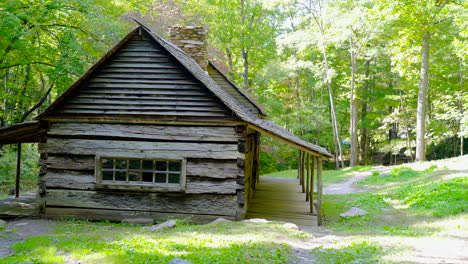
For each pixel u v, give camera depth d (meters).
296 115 30.52
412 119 30.31
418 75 23.91
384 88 32.94
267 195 14.05
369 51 25.14
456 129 27.05
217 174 9.34
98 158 9.56
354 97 27.11
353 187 17.25
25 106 21.58
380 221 9.66
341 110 34.94
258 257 5.24
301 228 8.96
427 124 28.36
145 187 9.45
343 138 37.00
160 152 9.48
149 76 9.61
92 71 9.53
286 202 12.68
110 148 9.57
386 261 4.89
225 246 5.84
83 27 16.58
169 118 9.44
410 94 29.11
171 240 6.32
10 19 12.44
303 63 28.47
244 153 9.32
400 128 33.03
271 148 28.03
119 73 9.66
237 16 32.22
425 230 7.76
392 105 31.77
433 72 26.50
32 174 19.17
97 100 9.61
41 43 15.75
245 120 9.21
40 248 5.60
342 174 21.92
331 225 9.60
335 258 5.37
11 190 13.24
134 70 9.64
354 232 8.06
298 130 32.47
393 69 22.59
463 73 24.70
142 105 9.53
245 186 9.74
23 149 20.59
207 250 5.50
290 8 27.36
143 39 9.69
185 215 9.38
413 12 19.25
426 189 12.33
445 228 7.69
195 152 9.41
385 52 25.02
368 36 24.58
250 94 25.22
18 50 14.97
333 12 24.70
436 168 17.48
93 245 5.83
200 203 9.38
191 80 9.54
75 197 9.59
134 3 23.14
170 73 9.59
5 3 12.92
